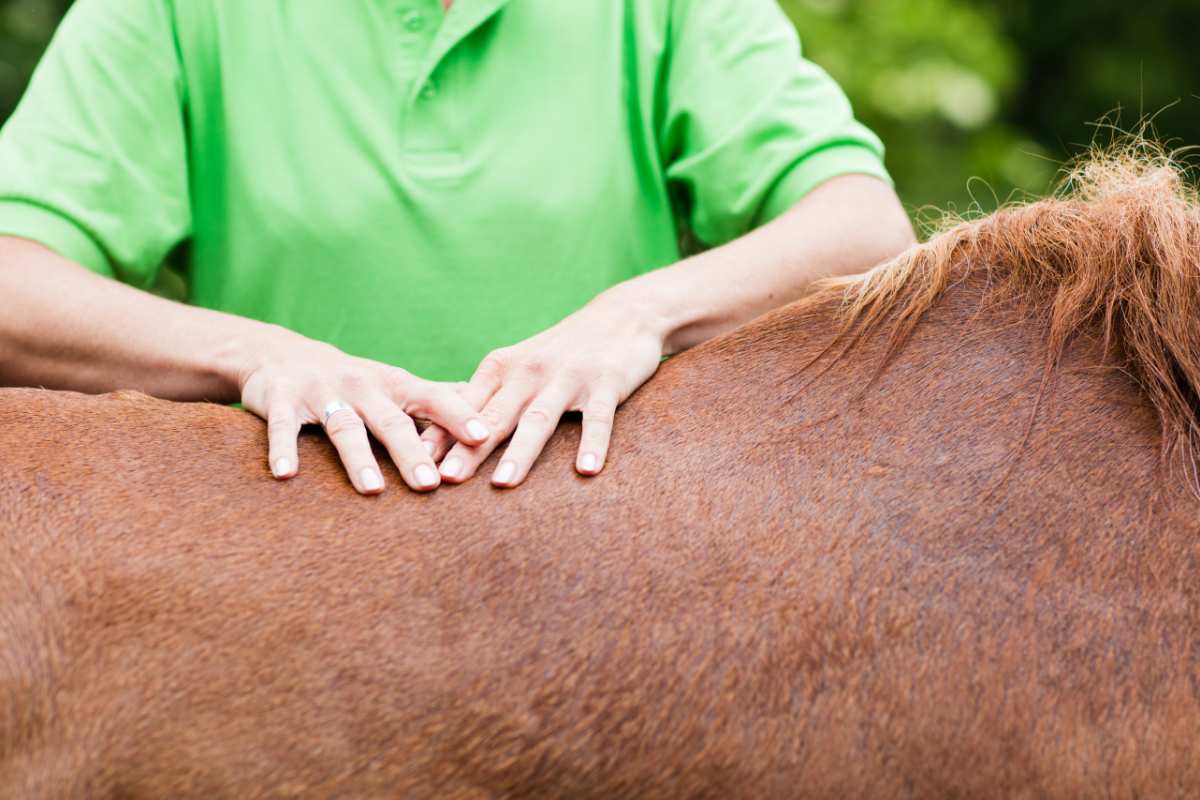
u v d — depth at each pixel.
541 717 1.20
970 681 1.20
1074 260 1.45
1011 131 5.93
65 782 1.20
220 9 1.70
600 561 1.25
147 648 1.22
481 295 1.67
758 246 1.62
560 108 1.70
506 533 1.28
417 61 1.67
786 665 1.21
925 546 1.26
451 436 1.39
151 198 1.69
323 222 1.65
